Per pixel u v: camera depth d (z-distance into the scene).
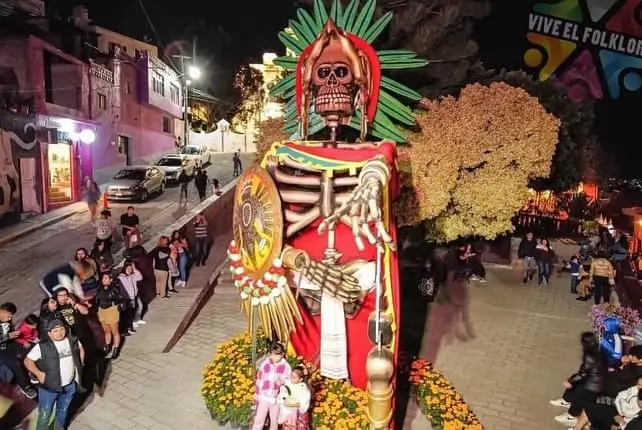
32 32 23.22
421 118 10.62
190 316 12.52
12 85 21.62
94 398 8.99
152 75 36.84
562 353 11.38
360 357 7.93
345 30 7.91
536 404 9.30
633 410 7.14
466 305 14.26
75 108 26.50
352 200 5.51
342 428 7.34
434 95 12.81
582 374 8.30
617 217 24.33
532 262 16.38
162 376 9.78
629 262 16.41
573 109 16.75
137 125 36.03
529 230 22.84
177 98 44.25
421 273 14.68
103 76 30.16
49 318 7.62
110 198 24.72
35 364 7.50
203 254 16.39
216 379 8.62
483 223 11.77
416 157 10.14
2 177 20.08
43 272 15.29
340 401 7.63
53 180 24.02
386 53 7.91
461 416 8.26
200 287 14.14
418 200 10.34
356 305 7.52
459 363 10.84
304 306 8.04
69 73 26.16
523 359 11.07
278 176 7.16
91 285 11.07
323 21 8.12
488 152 11.07
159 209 23.48
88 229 20.25
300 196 7.00
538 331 12.59
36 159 22.00
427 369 9.45
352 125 7.76
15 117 20.78
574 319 13.41
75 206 24.14
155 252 14.20
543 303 14.60
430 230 11.81
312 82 7.33
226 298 14.23
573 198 25.27
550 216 24.06
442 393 8.72
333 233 6.99
